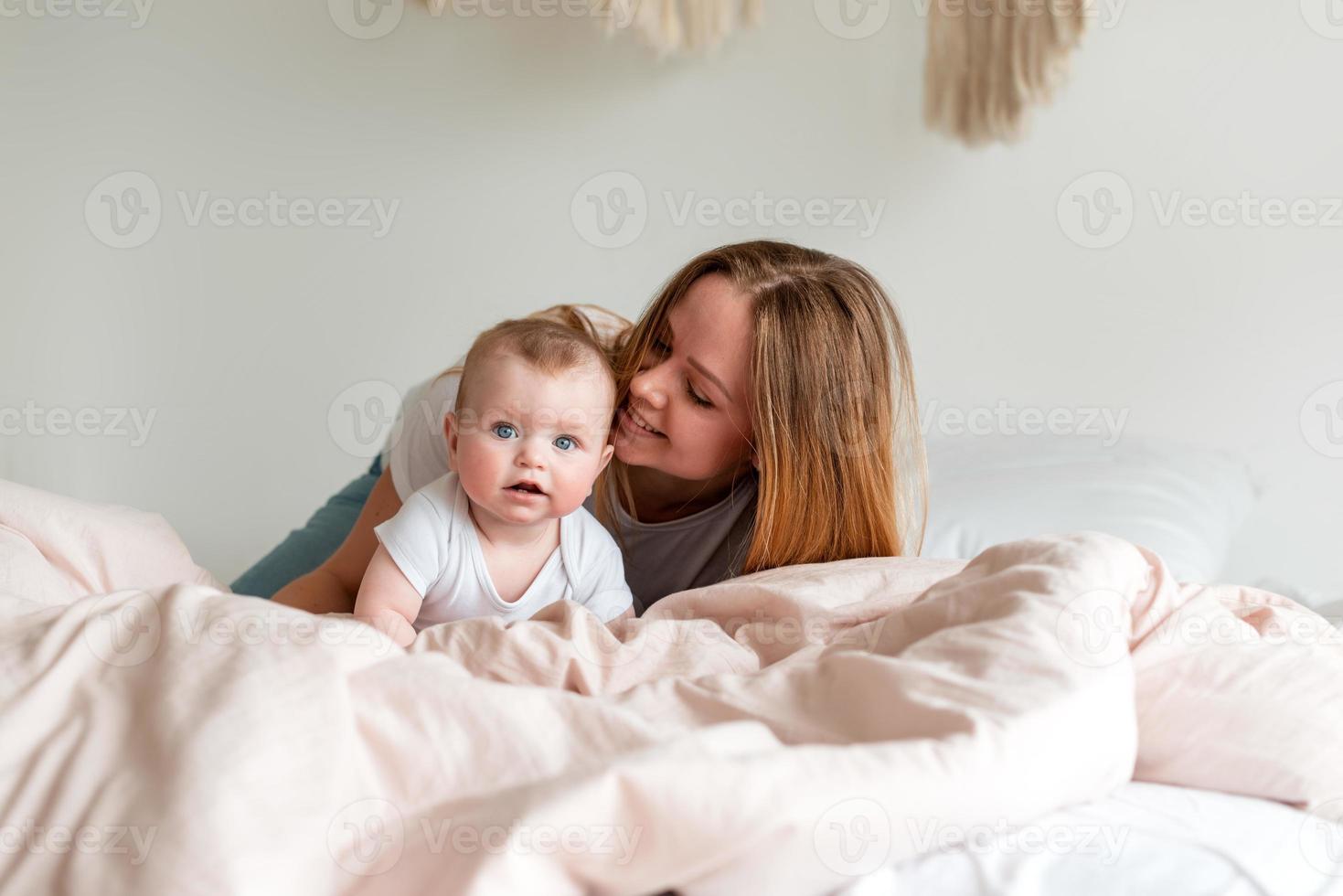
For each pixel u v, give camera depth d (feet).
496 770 2.16
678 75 7.38
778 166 7.37
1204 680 2.77
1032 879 2.22
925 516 4.55
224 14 7.73
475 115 7.60
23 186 8.00
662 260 7.58
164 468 8.25
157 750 2.08
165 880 1.89
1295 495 6.97
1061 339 7.17
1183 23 6.79
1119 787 2.63
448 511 3.63
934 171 7.18
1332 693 2.75
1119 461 6.16
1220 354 7.00
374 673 2.31
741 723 2.30
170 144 7.91
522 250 7.71
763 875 2.00
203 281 8.03
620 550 4.10
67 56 7.87
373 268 7.87
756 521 4.01
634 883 2.00
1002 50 6.47
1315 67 6.68
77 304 8.10
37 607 2.72
